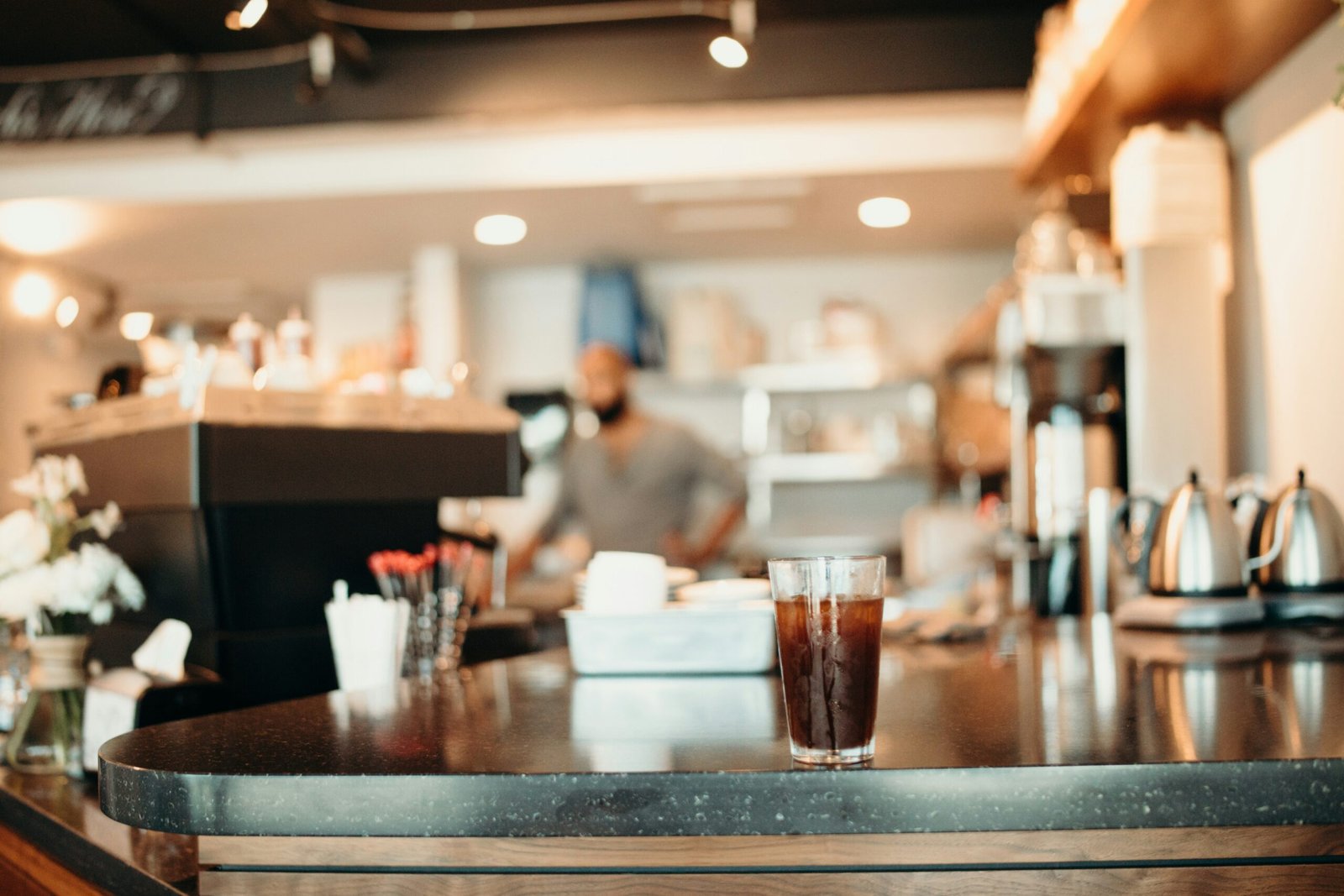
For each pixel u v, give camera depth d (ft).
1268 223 9.02
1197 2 7.52
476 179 14.43
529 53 14.01
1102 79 8.98
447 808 3.09
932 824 2.95
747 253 18.57
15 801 5.18
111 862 4.14
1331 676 4.53
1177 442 9.18
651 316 19.39
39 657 5.75
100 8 12.67
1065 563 10.26
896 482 19.56
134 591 5.95
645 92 13.88
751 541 19.15
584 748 3.43
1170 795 2.94
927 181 14.60
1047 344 10.08
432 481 7.21
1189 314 9.21
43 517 6.02
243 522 6.36
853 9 13.39
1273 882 3.28
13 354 17.61
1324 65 7.95
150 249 17.04
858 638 3.09
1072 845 3.31
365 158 14.56
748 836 3.37
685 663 5.16
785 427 19.20
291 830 3.14
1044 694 4.26
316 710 4.45
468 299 18.92
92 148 14.47
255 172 14.65
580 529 16.19
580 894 3.45
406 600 6.21
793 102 13.73
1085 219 10.89
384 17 13.20
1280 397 8.86
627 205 15.43
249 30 13.38
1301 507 6.66
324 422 6.69
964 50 13.51
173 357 7.10
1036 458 10.56
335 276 19.17
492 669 5.69
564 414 18.78
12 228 15.80
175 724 4.14
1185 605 6.41
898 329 19.20
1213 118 9.77
